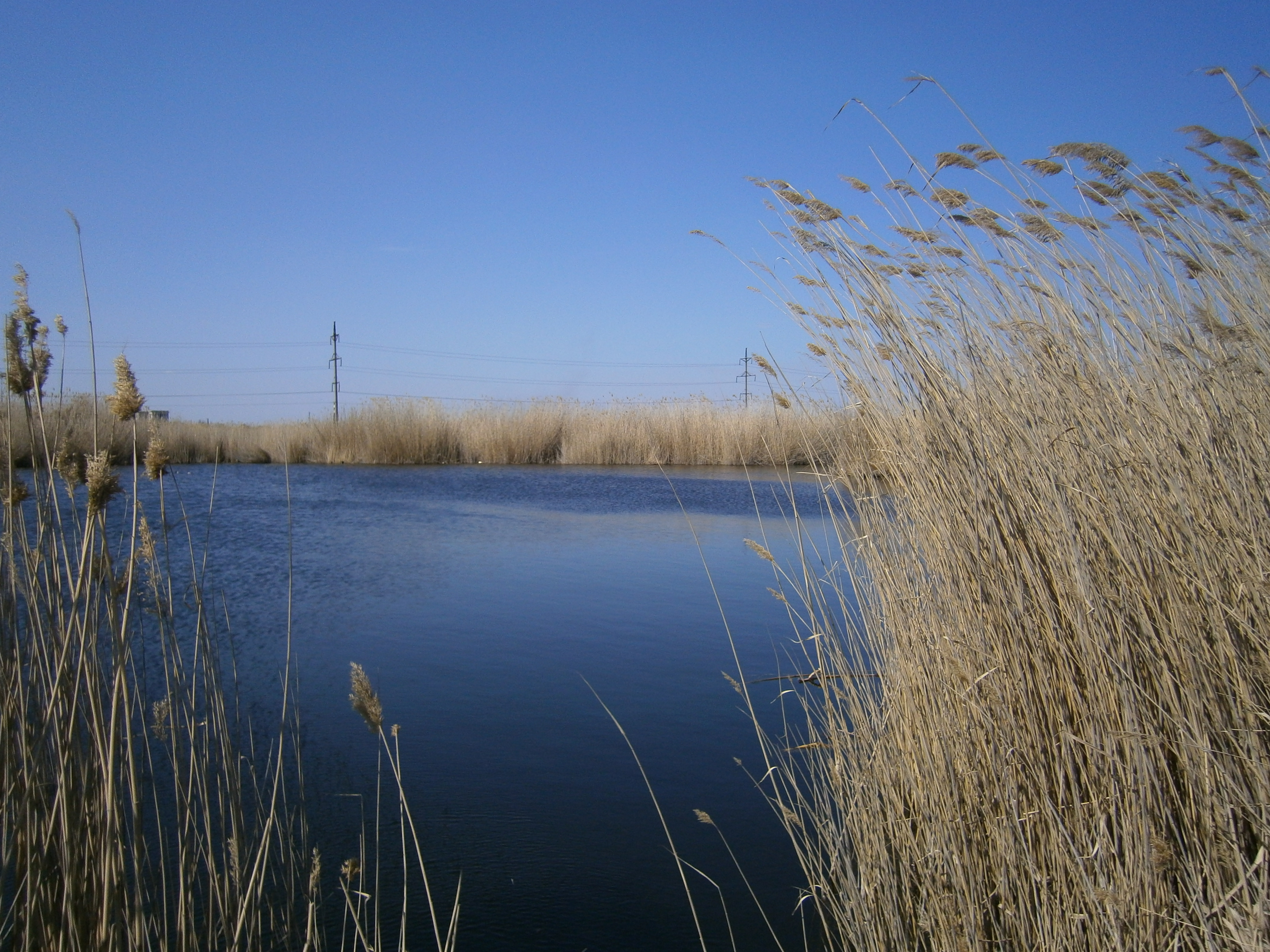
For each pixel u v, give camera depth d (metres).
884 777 3.00
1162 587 2.41
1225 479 2.47
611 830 3.55
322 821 3.51
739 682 5.38
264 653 5.66
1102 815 2.28
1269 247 3.02
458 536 10.97
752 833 3.57
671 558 9.56
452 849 3.37
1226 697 2.26
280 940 2.68
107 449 2.26
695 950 2.80
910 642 2.98
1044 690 2.49
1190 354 2.59
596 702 5.02
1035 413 2.74
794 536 10.55
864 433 3.36
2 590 2.25
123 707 2.36
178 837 2.32
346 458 25.05
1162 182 2.90
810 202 3.14
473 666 5.61
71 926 2.05
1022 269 2.94
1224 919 2.09
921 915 2.70
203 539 9.97
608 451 24.58
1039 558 2.57
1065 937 2.28
